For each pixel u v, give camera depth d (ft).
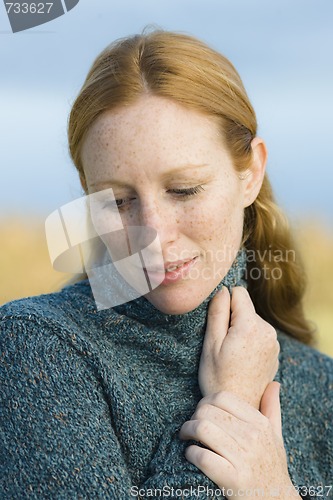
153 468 5.66
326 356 7.24
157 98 5.51
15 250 16.14
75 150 5.93
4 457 5.41
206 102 5.64
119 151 5.48
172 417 6.01
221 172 5.73
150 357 6.12
